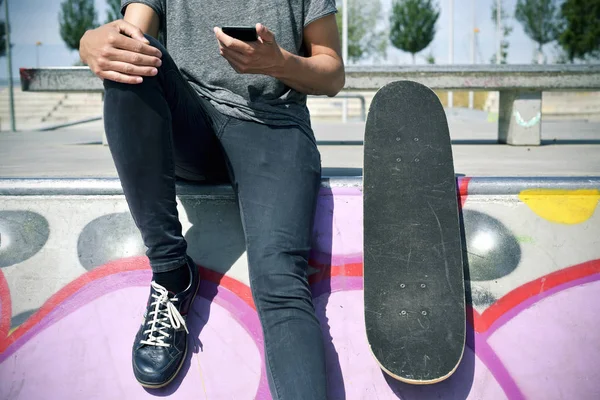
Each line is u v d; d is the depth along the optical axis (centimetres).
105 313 135
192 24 136
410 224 134
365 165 141
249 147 129
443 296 126
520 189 144
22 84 373
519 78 346
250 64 121
